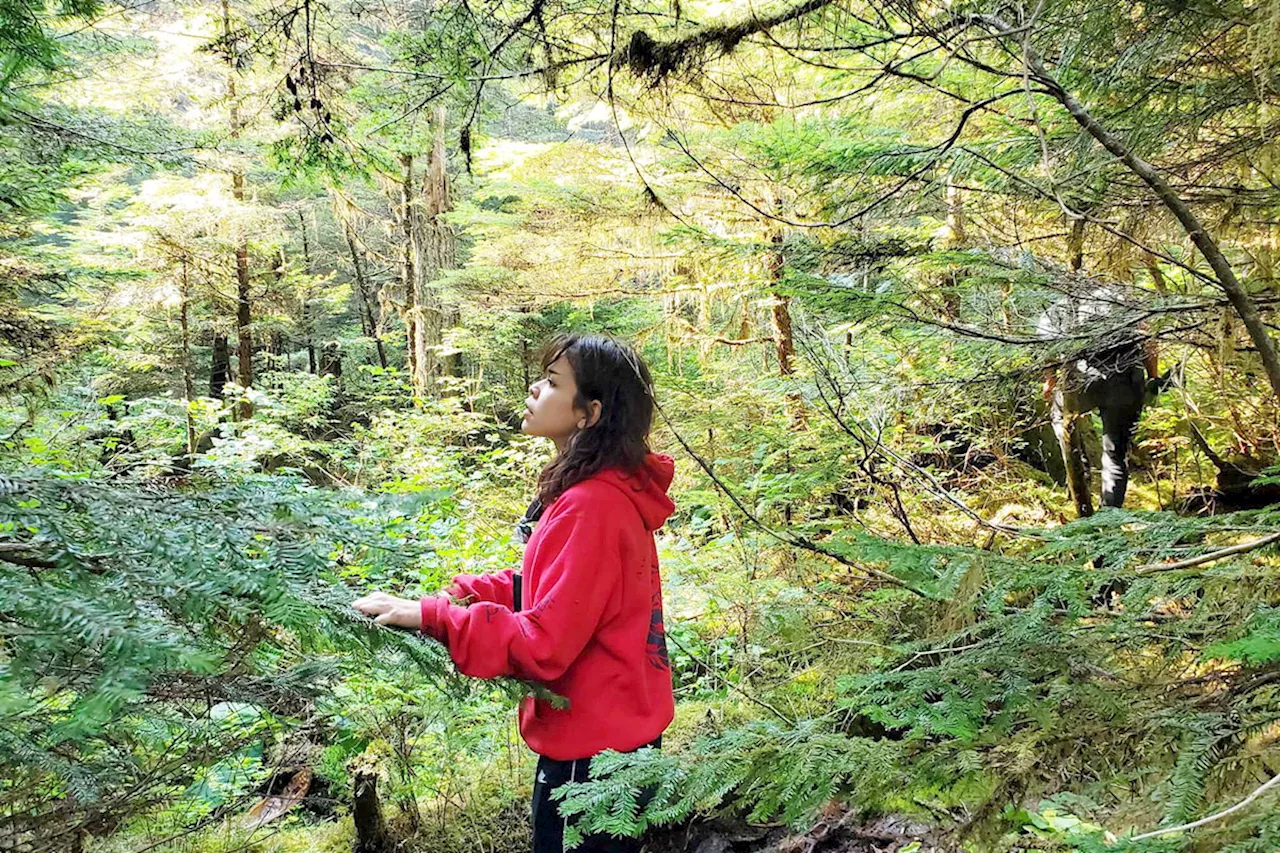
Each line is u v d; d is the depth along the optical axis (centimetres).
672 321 635
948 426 439
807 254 245
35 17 268
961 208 263
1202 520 128
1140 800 93
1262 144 180
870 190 259
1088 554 127
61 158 414
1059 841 133
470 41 274
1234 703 96
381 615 124
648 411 166
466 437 861
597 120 588
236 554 85
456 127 363
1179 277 260
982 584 127
